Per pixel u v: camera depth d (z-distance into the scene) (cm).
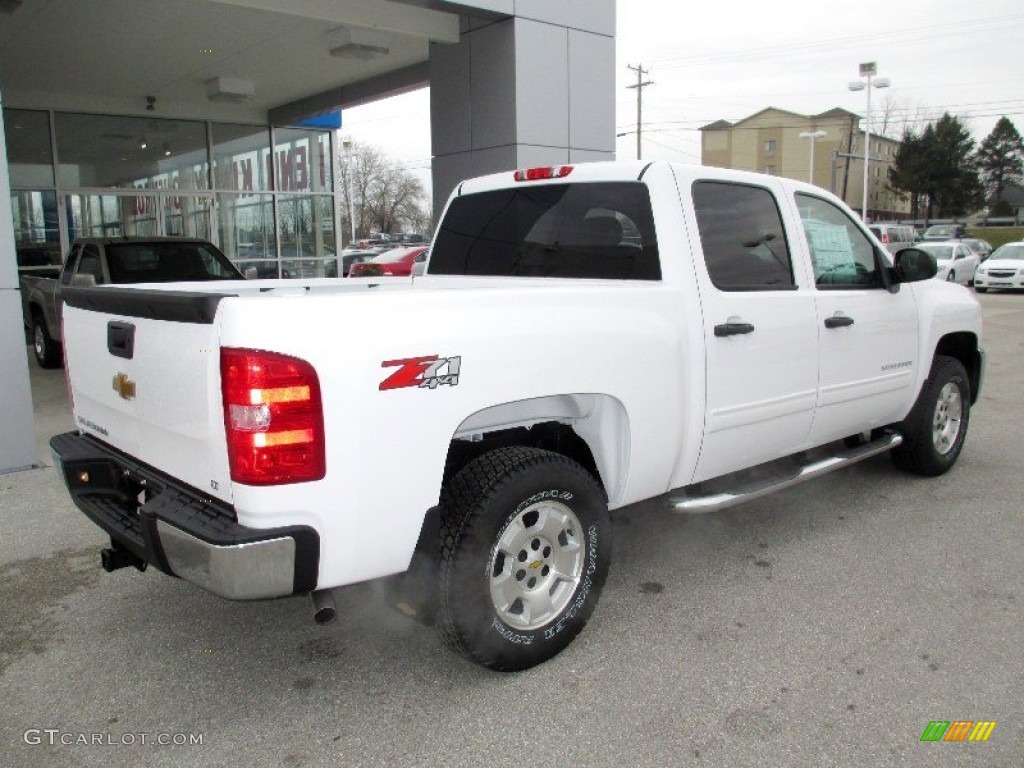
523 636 324
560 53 961
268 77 1336
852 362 472
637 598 399
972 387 615
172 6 936
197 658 347
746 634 362
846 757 278
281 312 258
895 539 474
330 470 264
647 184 386
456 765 276
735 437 405
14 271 597
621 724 297
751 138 8888
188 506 282
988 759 276
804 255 446
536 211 446
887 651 347
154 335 297
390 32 941
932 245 2680
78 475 351
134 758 281
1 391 601
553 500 327
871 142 9131
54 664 343
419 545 298
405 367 276
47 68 1227
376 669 337
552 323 319
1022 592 404
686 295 375
